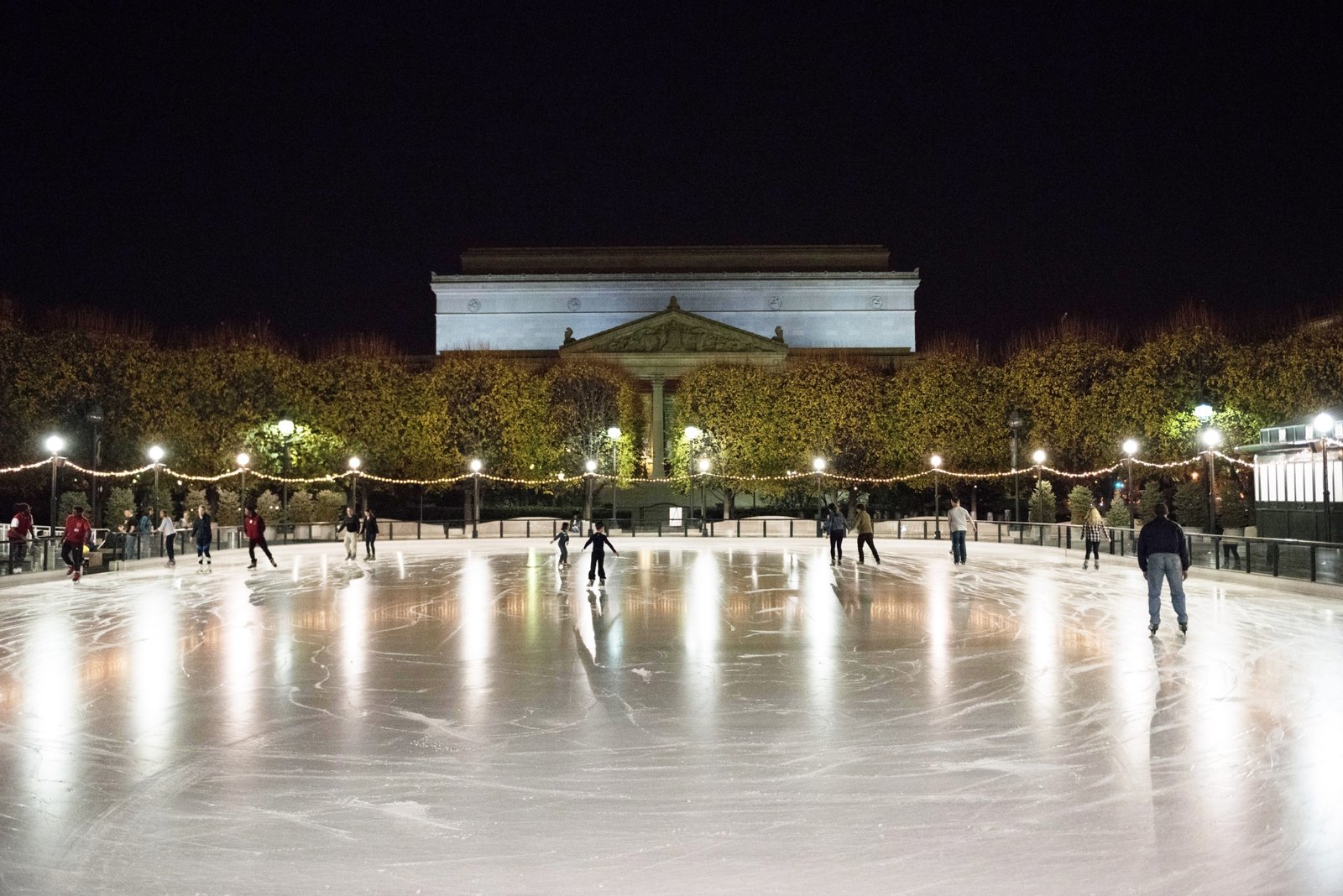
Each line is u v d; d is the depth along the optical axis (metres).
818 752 9.79
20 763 9.53
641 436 82.06
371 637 17.44
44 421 51.75
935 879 6.77
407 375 72.81
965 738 10.25
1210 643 16.34
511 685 13.07
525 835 7.60
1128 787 8.63
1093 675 13.52
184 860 7.14
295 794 8.57
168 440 56.06
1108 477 66.38
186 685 13.12
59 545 31.45
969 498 71.12
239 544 44.72
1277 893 6.54
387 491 70.56
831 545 34.69
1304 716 11.13
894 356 90.62
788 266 103.06
